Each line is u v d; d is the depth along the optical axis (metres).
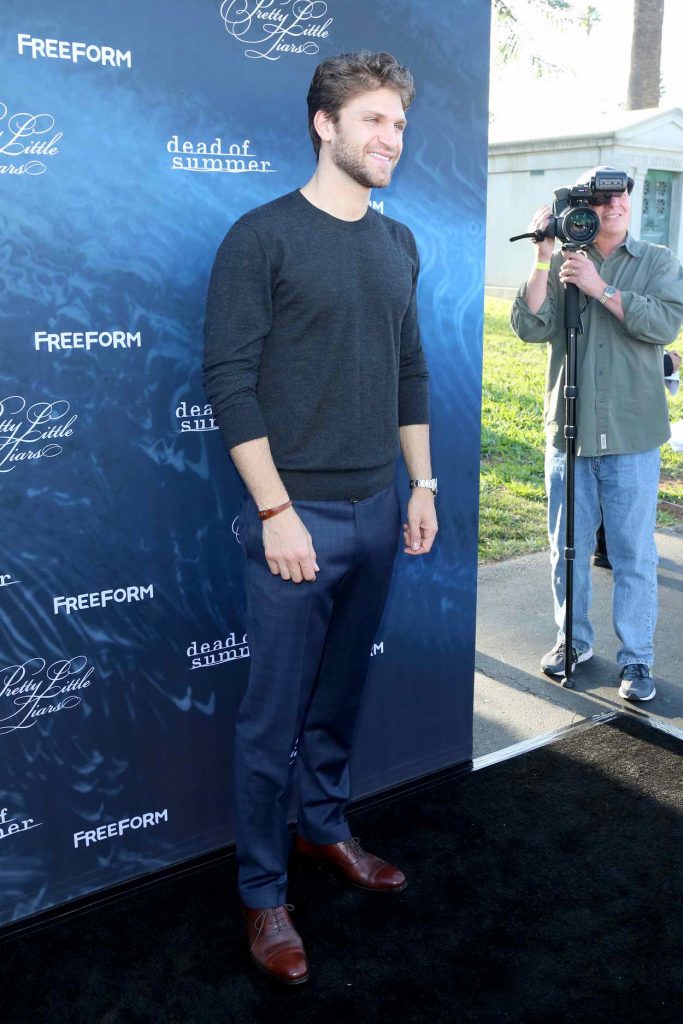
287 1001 2.00
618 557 3.26
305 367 1.87
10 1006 1.97
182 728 2.34
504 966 2.10
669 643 3.73
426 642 2.73
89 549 2.10
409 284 2.00
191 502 2.22
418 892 2.33
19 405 1.95
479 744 3.02
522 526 5.03
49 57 1.83
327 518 1.96
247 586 2.04
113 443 2.08
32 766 2.14
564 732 3.08
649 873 2.41
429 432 2.42
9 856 2.16
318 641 2.05
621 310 2.95
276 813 2.12
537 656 3.63
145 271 2.04
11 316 1.90
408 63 2.30
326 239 1.83
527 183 11.52
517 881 2.38
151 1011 1.97
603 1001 2.00
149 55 1.94
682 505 5.55
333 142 1.80
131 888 2.32
